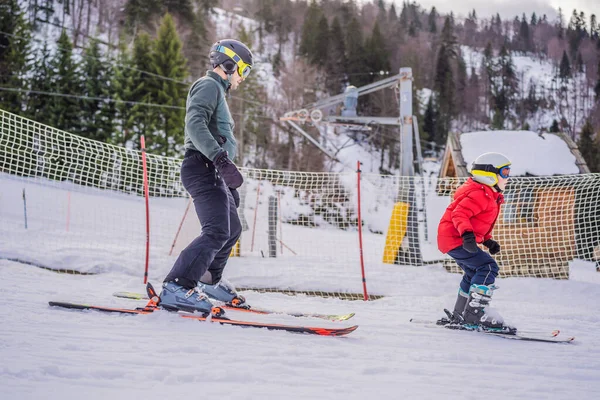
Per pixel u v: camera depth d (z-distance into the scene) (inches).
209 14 3179.1
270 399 79.1
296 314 157.6
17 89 1295.5
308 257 364.5
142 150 231.5
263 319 145.0
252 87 1715.1
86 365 89.4
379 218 651.5
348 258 388.2
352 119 527.2
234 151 154.3
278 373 93.9
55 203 571.5
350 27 2992.1
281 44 3282.5
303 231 603.2
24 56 1395.2
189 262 141.0
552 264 344.2
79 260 256.8
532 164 417.4
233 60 152.4
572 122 3538.4
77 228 439.5
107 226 462.9
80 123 1317.7
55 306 141.9
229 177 137.0
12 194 576.7
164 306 139.8
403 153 487.2
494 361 117.5
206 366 94.4
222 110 150.7
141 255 286.7
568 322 185.8
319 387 87.4
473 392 90.8
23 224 437.4
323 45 2738.7
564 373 109.3
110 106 1341.0
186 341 113.3
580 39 4960.6
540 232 347.3
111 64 1403.8
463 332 153.9
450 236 163.9
